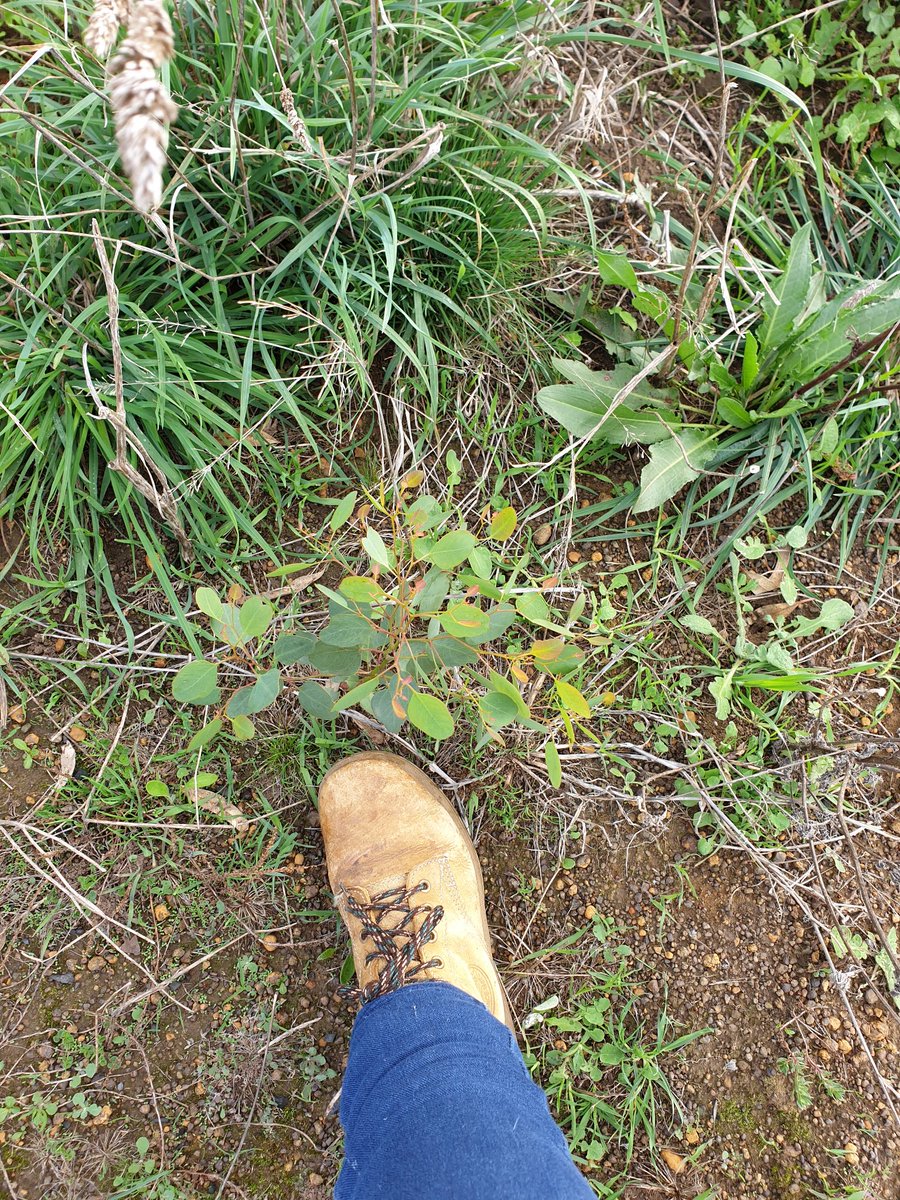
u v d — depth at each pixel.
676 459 1.69
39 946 1.52
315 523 1.71
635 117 1.97
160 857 1.57
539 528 1.76
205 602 1.19
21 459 1.60
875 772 1.72
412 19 1.59
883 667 1.75
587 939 1.63
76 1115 1.46
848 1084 1.58
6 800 1.56
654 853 1.67
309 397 1.70
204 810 1.59
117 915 1.54
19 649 1.60
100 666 1.61
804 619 1.73
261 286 1.58
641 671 1.72
